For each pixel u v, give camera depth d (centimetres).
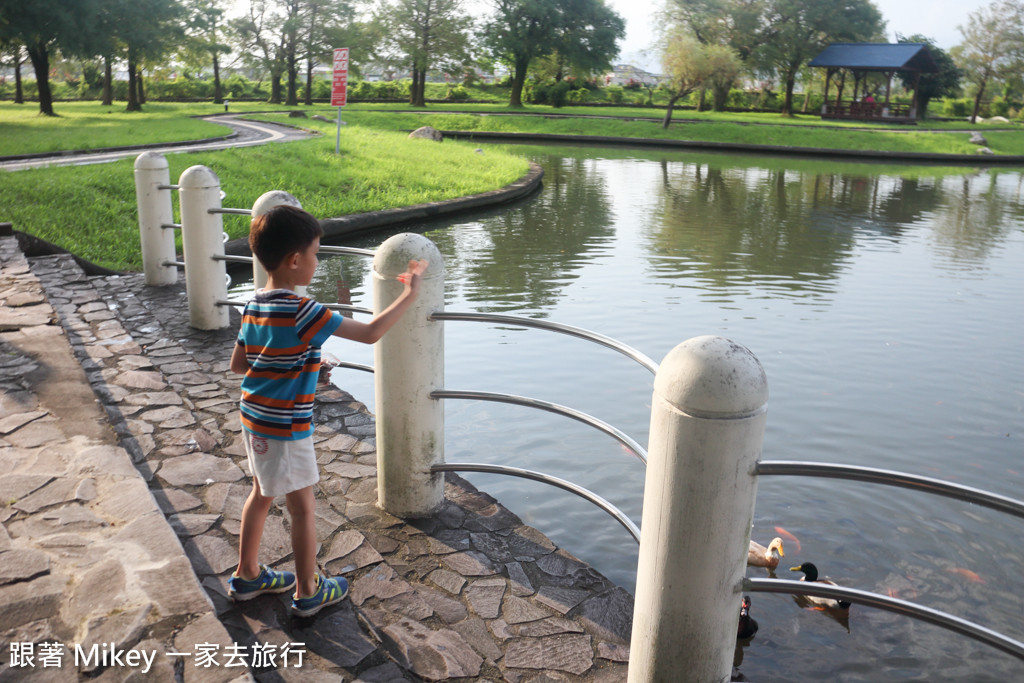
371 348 796
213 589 289
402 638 283
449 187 1858
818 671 343
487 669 275
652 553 220
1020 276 1174
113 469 325
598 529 449
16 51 3653
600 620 309
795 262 1258
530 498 482
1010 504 182
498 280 1099
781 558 423
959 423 623
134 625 233
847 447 575
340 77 1970
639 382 699
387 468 370
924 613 205
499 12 5716
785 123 4628
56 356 455
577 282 1095
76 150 2025
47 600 242
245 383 256
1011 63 5641
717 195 2109
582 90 6312
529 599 319
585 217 1692
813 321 908
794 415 631
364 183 1745
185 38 4209
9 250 779
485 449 554
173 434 433
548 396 665
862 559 426
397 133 3209
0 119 3331
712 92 6100
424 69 5584
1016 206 2014
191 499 354
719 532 209
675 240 1436
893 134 4050
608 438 576
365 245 1378
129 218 1170
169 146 2277
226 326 661
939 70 5566
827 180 2581
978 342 838
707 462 203
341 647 269
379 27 5478
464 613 307
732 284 1097
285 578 292
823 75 6325
